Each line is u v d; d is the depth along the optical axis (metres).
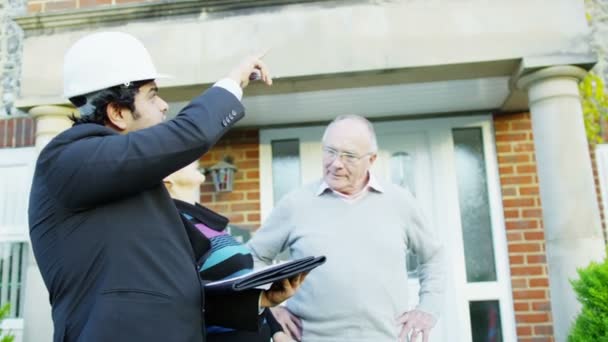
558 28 3.20
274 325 2.05
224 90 1.25
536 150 3.25
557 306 3.07
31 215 1.21
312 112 4.25
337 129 2.21
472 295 4.17
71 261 1.13
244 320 1.30
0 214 4.58
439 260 2.34
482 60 3.20
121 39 1.28
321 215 2.21
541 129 3.21
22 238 4.53
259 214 4.39
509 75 3.48
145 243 1.16
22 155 4.63
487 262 4.24
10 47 4.91
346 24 3.31
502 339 4.09
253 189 4.45
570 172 3.10
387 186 2.31
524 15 3.22
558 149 3.13
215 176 4.38
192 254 1.26
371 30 3.29
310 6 3.36
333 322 2.07
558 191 3.10
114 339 1.06
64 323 1.13
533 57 3.16
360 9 3.31
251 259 1.80
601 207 4.23
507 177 4.26
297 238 2.21
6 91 4.80
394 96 3.95
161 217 1.22
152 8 3.45
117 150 1.10
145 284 1.12
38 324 3.35
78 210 1.14
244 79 1.35
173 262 1.18
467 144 4.43
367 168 2.23
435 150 4.39
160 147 1.12
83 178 1.10
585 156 3.14
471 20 3.24
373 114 4.37
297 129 4.53
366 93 3.86
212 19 3.42
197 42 3.40
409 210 2.28
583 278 2.83
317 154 4.49
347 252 2.12
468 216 4.32
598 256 3.03
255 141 4.53
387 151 4.47
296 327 2.15
